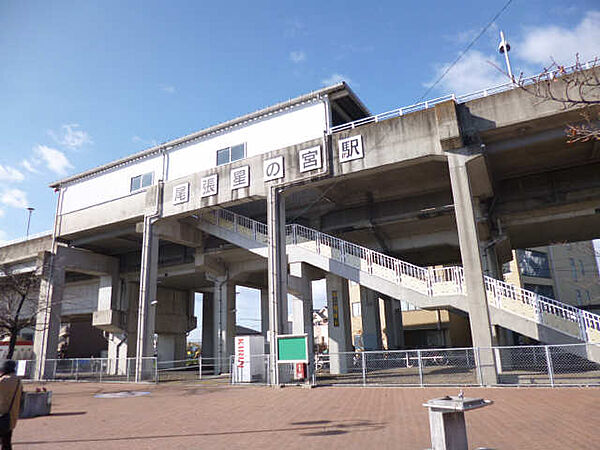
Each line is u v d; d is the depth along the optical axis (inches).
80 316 1466.5
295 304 804.0
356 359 858.1
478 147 620.1
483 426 300.5
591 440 250.2
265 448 262.4
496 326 690.8
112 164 1071.0
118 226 1043.3
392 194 883.4
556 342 547.5
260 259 1057.5
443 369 776.3
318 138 761.0
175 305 1449.3
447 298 634.2
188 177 899.4
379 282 703.1
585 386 468.1
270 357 679.1
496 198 800.9
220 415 401.1
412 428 302.0
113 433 327.3
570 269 1626.5
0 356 1283.2
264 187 795.4
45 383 896.3
